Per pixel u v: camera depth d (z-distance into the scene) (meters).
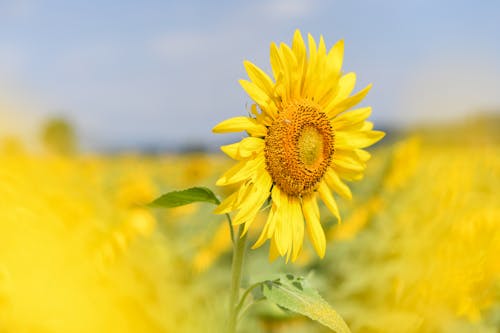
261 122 0.67
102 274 0.44
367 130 0.73
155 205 0.63
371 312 0.77
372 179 1.83
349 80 0.73
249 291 0.63
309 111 0.69
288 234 0.68
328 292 1.01
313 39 0.70
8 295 0.36
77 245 0.42
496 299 0.69
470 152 2.02
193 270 0.90
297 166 0.68
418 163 1.70
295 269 1.27
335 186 0.73
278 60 0.67
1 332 0.36
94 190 0.74
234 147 0.65
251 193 0.65
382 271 0.85
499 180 1.54
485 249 0.70
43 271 0.38
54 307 0.37
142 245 0.63
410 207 1.14
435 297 0.71
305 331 0.94
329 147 0.71
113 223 0.61
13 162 0.46
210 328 0.65
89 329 0.39
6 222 0.38
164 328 0.55
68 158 1.29
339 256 1.23
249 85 0.66
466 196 1.05
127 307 0.46
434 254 0.74
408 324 0.71
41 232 0.39
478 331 0.69
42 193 0.43
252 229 1.74
